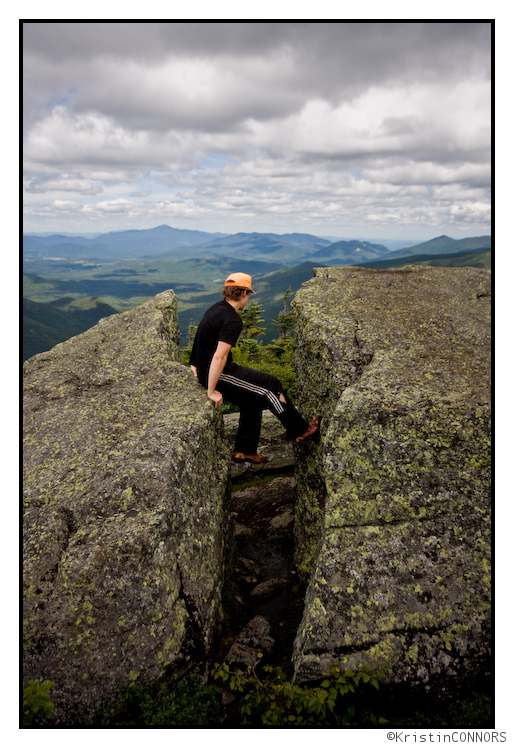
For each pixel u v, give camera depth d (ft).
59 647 12.39
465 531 13.75
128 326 24.73
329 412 18.69
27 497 14.79
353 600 13.23
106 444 16.84
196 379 20.29
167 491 14.89
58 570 13.10
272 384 18.21
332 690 11.75
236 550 23.77
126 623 12.78
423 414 15.20
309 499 20.36
